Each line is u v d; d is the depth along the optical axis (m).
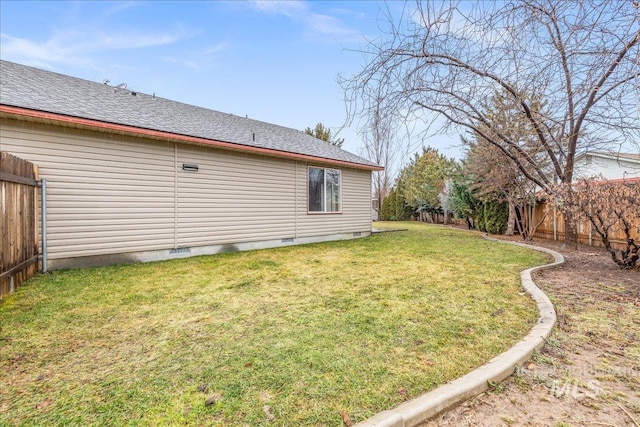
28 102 5.09
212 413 1.77
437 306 3.50
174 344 2.61
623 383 2.09
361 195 11.01
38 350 2.53
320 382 2.05
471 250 7.45
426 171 19.19
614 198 5.11
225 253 7.37
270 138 9.36
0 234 3.75
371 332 2.82
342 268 5.54
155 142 6.50
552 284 4.41
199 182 7.16
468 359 2.35
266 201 8.42
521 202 10.42
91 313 3.34
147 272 5.28
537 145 7.28
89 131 5.72
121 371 2.21
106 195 5.92
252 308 3.48
